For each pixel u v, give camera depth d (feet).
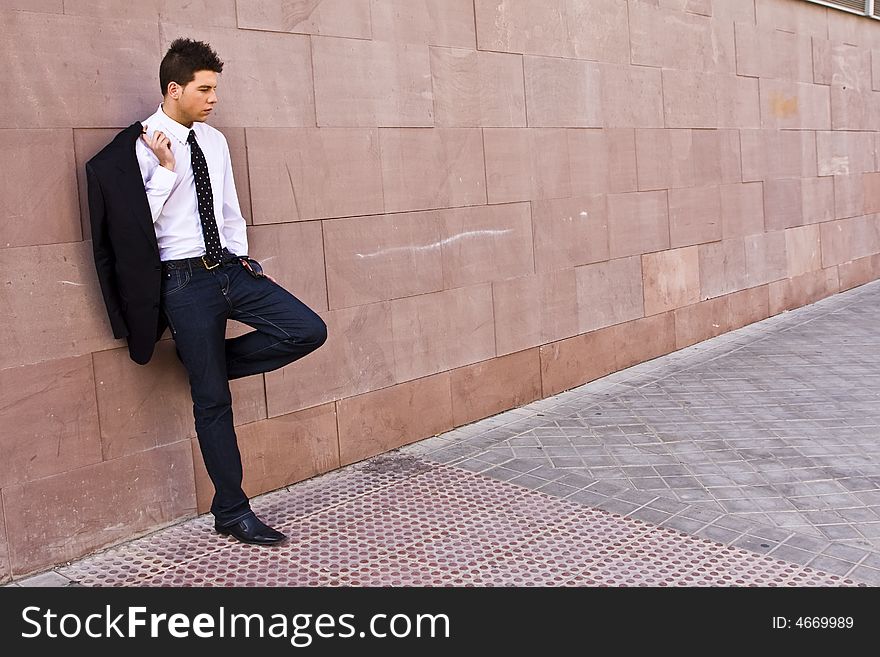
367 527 13.20
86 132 12.04
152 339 12.05
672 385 20.81
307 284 15.05
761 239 27.81
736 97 26.35
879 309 29.09
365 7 15.75
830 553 11.97
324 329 12.89
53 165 11.71
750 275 27.35
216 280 12.28
